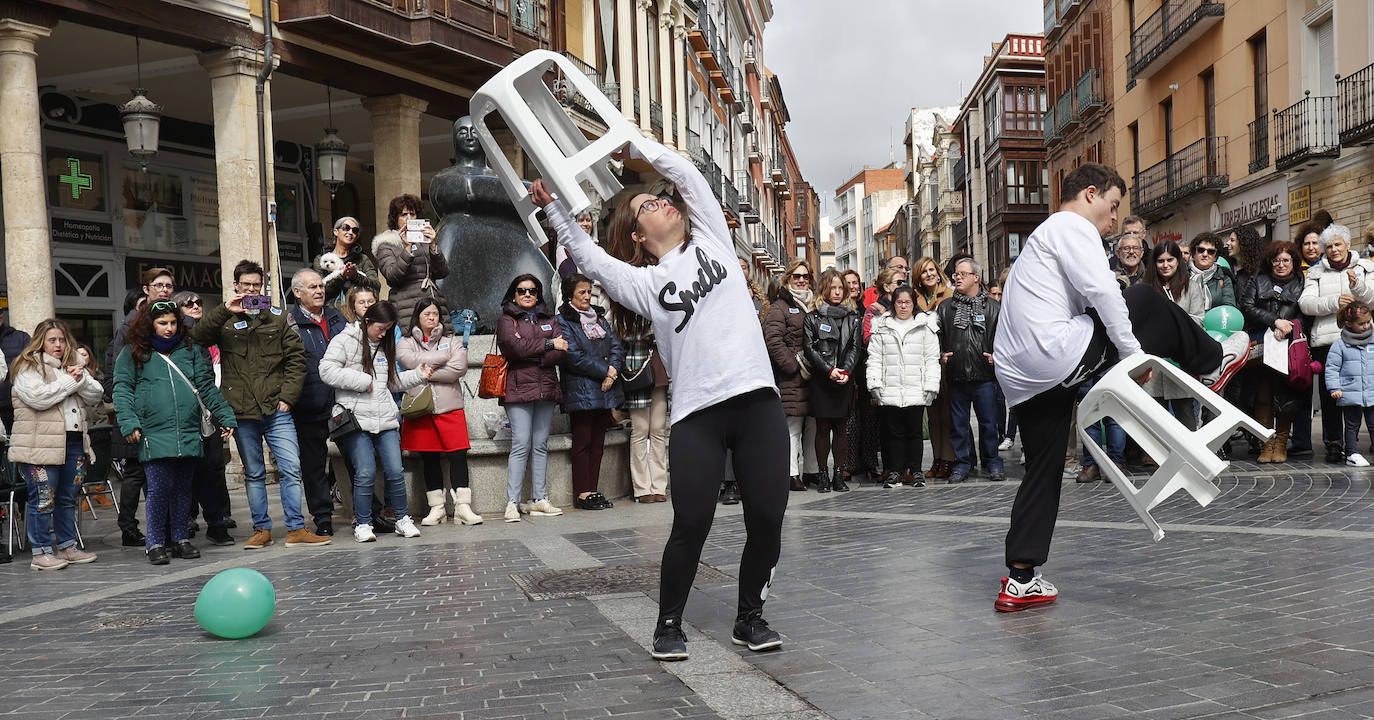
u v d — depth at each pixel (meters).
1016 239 51.94
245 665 4.45
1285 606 4.53
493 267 10.46
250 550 7.98
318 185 21.38
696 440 4.13
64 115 16.20
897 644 4.27
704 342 4.09
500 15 17.70
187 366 7.73
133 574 7.15
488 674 4.12
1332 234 9.87
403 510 8.32
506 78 4.21
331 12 14.48
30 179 11.99
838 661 4.07
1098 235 4.70
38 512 7.63
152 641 5.03
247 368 7.98
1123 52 30.89
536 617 5.12
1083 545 6.29
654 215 4.23
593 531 7.97
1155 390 9.35
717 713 3.50
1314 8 19.91
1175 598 4.80
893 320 10.02
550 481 9.53
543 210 4.56
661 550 6.94
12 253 12.00
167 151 18.02
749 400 4.12
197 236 18.52
